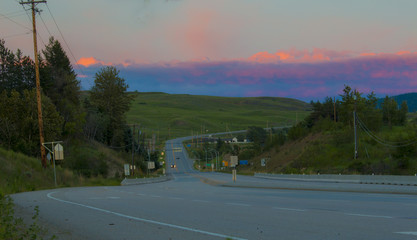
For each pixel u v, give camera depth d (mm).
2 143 49281
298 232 8094
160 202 15805
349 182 40219
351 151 70875
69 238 7922
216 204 14688
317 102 110000
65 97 79500
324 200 16469
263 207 13328
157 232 8352
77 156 63719
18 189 27297
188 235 7934
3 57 84562
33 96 54250
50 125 54312
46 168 40250
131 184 56156
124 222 9891
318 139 84438
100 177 60625
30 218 10875
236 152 146750
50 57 94125
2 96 52594
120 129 100312
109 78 96562
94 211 12398
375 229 8305
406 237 7367
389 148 65188
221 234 7992
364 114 80438
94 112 91125
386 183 34906
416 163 57312
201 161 172875
